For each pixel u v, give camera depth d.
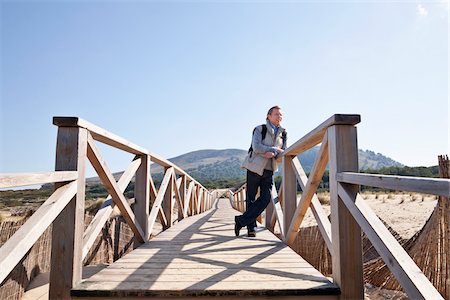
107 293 1.90
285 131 3.97
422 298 1.15
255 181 3.97
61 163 1.99
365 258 5.74
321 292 1.92
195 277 2.17
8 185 1.22
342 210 2.00
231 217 7.41
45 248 3.99
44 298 3.33
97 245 4.16
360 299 1.92
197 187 9.47
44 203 1.67
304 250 6.36
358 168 2.04
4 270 1.20
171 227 5.14
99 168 2.37
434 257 3.89
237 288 1.92
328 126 2.17
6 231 3.68
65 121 1.98
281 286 1.96
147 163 3.62
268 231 4.61
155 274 2.25
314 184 2.64
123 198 2.83
